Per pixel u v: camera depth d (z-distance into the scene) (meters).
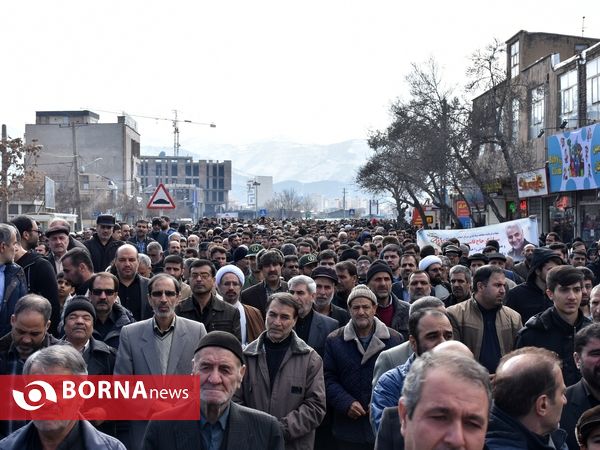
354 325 7.40
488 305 7.53
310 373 6.82
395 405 5.52
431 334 5.50
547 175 33.50
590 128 28.83
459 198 46.62
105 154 92.69
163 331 6.87
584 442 4.07
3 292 7.57
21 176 40.34
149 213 77.81
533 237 17.53
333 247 16.73
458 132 35.91
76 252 9.11
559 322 6.79
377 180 49.97
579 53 33.94
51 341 6.41
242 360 4.80
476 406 3.02
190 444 4.66
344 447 7.20
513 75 45.41
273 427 4.86
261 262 10.19
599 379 5.16
